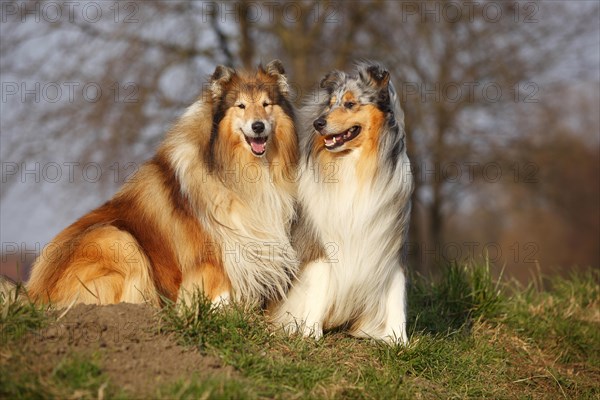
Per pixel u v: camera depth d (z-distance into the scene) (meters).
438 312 9.73
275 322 8.20
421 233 29.00
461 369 8.02
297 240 8.34
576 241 33.19
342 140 8.03
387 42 21.00
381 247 8.08
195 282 8.01
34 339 6.20
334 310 8.28
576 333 9.76
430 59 21.09
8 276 8.76
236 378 6.26
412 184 8.37
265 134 7.96
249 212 8.14
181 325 6.73
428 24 20.38
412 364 7.71
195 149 8.20
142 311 6.83
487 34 20.91
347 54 20.92
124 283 7.93
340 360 7.46
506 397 7.82
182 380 5.88
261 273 8.18
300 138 8.55
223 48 21.22
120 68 19.83
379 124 8.04
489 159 22.23
